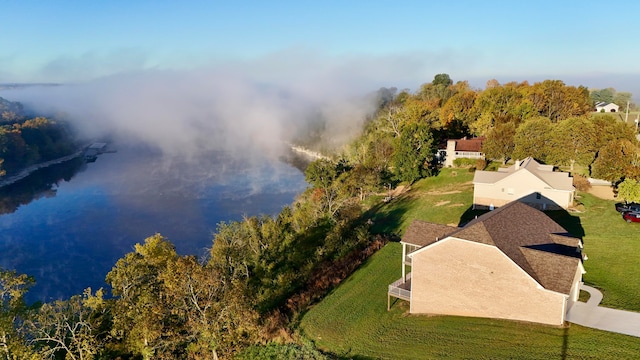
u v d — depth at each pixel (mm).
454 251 33750
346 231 63406
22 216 112125
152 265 41000
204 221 106000
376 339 34000
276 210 111312
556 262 30969
